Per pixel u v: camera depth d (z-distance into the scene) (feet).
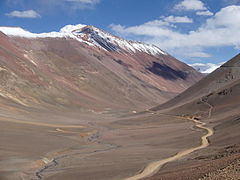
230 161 100.48
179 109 415.85
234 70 490.90
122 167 151.64
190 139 227.61
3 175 146.00
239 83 395.96
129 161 166.61
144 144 232.73
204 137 227.20
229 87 400.06
